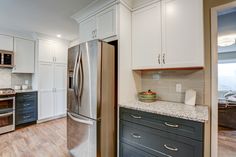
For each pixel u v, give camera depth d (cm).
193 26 150
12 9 231
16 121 323
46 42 379
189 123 124
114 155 191
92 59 174
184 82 187
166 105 172
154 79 217
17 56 345
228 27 261
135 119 165
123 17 191
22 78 386
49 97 385
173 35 165
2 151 226
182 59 158
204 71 169
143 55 193
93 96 172
